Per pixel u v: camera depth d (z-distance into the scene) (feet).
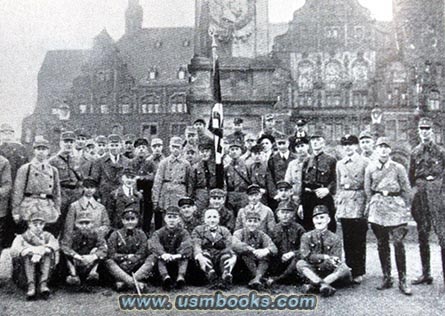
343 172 23.08
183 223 23.35
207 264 21.11
